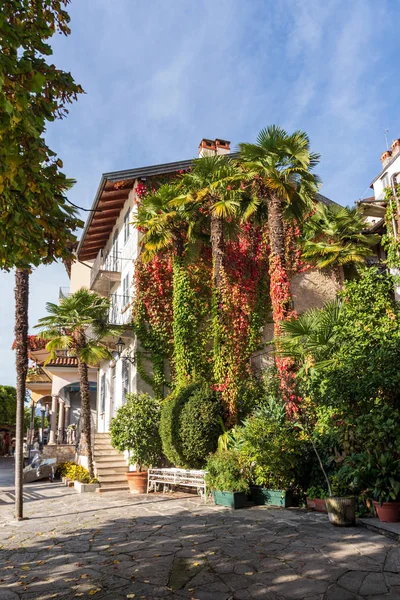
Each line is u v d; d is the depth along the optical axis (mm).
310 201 15078
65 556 6906
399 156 20859
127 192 19625
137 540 7684
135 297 17141
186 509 10641
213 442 13164
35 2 4910
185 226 16953
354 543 6805
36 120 4254
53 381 25656
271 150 14406
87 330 16516
